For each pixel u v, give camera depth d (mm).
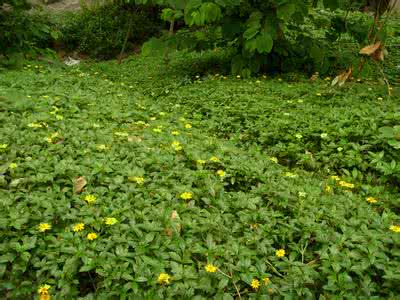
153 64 10617
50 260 2818
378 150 4613
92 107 5402
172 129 5055
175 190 3518
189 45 8234
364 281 2703
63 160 3744
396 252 2881
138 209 3270
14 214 3023
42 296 2643
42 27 8852
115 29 13547
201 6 6609
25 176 3535
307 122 5332
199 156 4160
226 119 5754
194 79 8656
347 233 3053
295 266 2811
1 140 4020
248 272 2725
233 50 8352
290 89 6945
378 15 6996
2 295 2730
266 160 4434
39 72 7973
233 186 3949
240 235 3150
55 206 3189
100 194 3398
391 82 7508
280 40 7941
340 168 4516
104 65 11094
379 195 3918
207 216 3232
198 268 2824
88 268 2717
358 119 5223
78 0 16969
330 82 7410
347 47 9609
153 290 2617
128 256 2814
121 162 3859
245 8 7484
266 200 3609
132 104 6105
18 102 5047
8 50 8211
